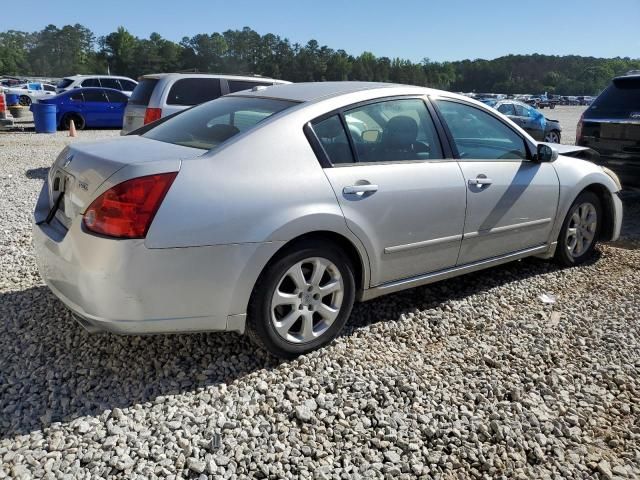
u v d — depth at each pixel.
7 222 6.38
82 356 3.35
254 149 3.14
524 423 2.85
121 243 2.76
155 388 3.04
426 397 3.03
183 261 2.85
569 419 2.89
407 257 3.78
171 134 3.66
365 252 3.49
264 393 3.03
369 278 3.60
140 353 3.39
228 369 3.24
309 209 3.18
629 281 4.88
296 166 3.22
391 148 3.72
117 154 3.10
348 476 2.45
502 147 4.45
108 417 2.79
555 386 3.19
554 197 4.74
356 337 3.67
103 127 20.36
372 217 3.48
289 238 3.11
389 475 2.47
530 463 2.61
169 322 2.92
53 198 3.41
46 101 19.19
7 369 3.22
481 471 2.55
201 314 2.97
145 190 2.79
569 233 5.08
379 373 3.23
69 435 2.64
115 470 2.44
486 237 4.26
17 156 12.44
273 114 3.39
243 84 9.88
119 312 2.83
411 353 3.51
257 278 3.08
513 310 4.21
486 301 4.32
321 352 3.43
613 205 5.35
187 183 2.88
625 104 7.54
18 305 4.04
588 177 5.03
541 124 19.45
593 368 3.41
